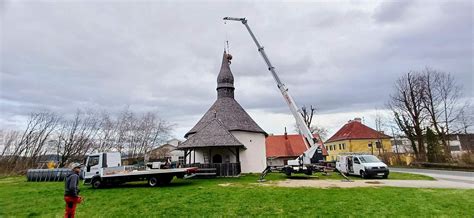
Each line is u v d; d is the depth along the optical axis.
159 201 11.64
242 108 28.97
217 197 12.10
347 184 15.84
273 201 10.98
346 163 22.62
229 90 29.50
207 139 22.64
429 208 9.44
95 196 13.60
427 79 37.69
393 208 9.52
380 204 10.10
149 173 16.97
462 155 30.48
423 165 33.12
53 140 47.81
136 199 12.33
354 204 10.16
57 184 20.83
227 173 21.89
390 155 41.94
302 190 13.45
